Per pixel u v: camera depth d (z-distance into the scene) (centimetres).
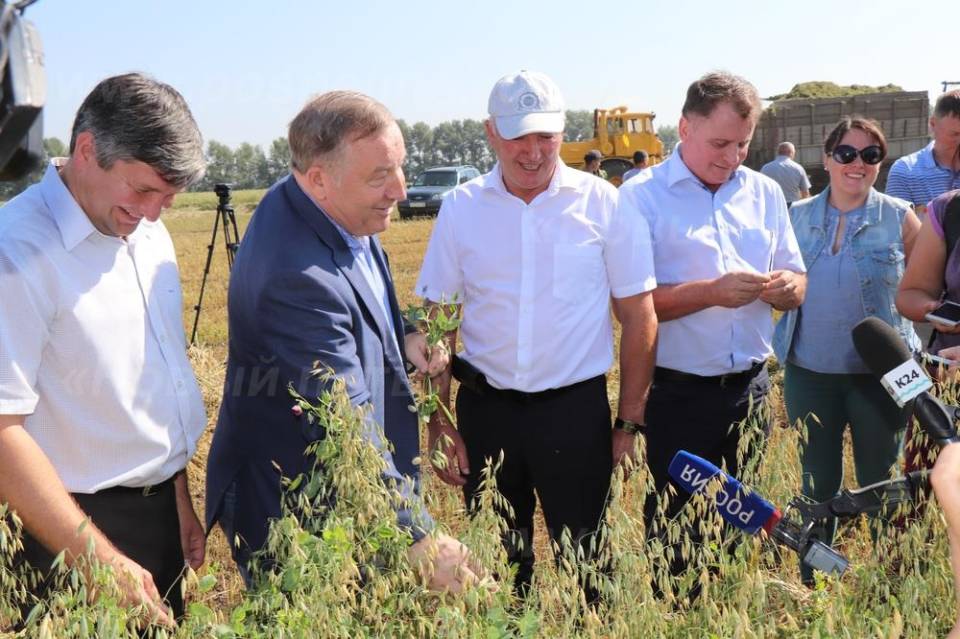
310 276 260
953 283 373
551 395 350
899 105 2042
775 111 2131
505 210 350
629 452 359
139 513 276
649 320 358
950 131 507
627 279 355
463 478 356
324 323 260
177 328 286
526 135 329
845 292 419
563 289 346
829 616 227
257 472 273
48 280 246
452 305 312
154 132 232
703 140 380
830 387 426
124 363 262
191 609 223
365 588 239
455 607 225
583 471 355
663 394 392
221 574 376
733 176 401
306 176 268
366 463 235
